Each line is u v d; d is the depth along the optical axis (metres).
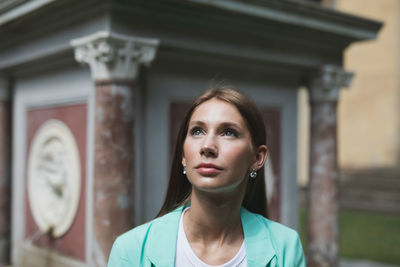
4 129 4.41
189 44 3.21
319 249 4.09
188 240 1.25
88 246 3.41
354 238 6.63
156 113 3.36
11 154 4.48
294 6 3.39
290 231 1.32
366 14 10.97
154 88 3.36
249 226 1.28
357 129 11.20
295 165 4.40
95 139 2.97
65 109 3.74
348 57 11.41
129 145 2.94
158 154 3.37
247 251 1.21
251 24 3.42
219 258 1.21
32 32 3.59
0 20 3.48
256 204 1.48
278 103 4.27
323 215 4.10
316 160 4.15
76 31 3.14
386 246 6.09
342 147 11.46
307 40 3.88
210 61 3.69
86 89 3.44
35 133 4.18
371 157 10.93
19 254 4.30
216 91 1.27
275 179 4.23
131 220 2.96
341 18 3.74
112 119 2.88
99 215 2.92
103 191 2.90
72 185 3.63
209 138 1.16
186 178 1.43
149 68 3.32
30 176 4.23
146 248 1.23
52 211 3.90
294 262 1.25
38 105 4.10
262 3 3.22
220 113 1.20
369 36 4.05
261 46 3.65
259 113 1.27
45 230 3.97
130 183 2.95
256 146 1.28
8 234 4.45
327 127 4.12
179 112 3.56
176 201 1.45
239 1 3.11
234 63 3.81
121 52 2.84
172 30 3.12
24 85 4.32
